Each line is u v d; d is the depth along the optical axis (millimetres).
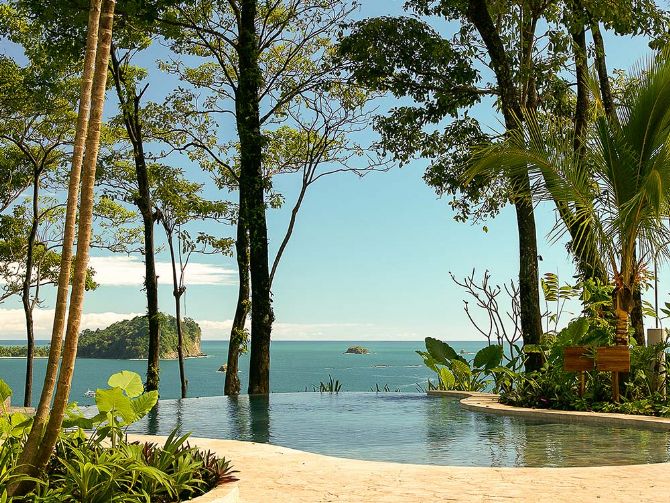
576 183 11125
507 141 11719
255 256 19531
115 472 4344
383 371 74000
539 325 15039
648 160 10758
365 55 16984
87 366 95625
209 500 4328
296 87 21562
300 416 12195
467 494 5035
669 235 10625
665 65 10500
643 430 9359
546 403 11562
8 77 21688
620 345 10984
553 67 16031
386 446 8289
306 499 4957
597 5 15367
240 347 21031
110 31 4410
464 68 16641
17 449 4727
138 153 21094
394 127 18219
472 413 12008
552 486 5285
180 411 13547
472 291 17438
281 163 23172
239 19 20156
